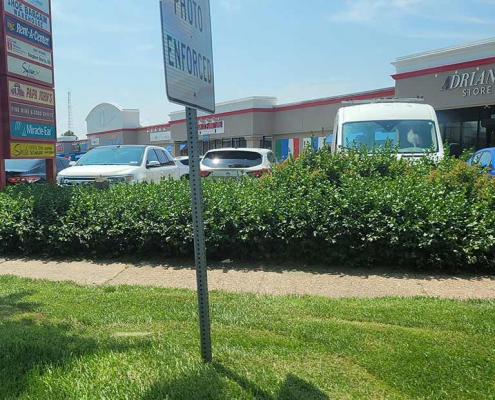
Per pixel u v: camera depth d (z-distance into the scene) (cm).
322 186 697
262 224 635
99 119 5266
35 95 988
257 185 773
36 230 711
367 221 604
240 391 281
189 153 306
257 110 3038
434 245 575
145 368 309
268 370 311
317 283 553
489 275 571
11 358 328
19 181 1072
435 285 536
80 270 643
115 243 704
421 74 1952
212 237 640
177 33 282
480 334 369
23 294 512
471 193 661
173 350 341
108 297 496
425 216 594
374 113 1016
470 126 1939
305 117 2841
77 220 713
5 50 898
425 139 965
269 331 387
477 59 1759
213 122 3419
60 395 276
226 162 1283
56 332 388
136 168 1098
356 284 546
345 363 324
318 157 806
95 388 283
